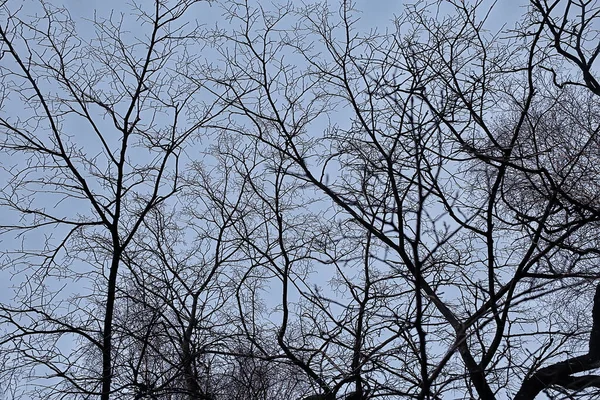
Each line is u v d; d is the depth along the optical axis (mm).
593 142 8250
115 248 8680
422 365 5598
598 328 7426
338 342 7367
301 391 8273
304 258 8461
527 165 7855
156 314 8547
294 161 8086
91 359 8617
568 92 8320
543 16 7152
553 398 6383
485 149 7246
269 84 8586
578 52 7414
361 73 7715
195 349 8531
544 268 7348
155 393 8164
